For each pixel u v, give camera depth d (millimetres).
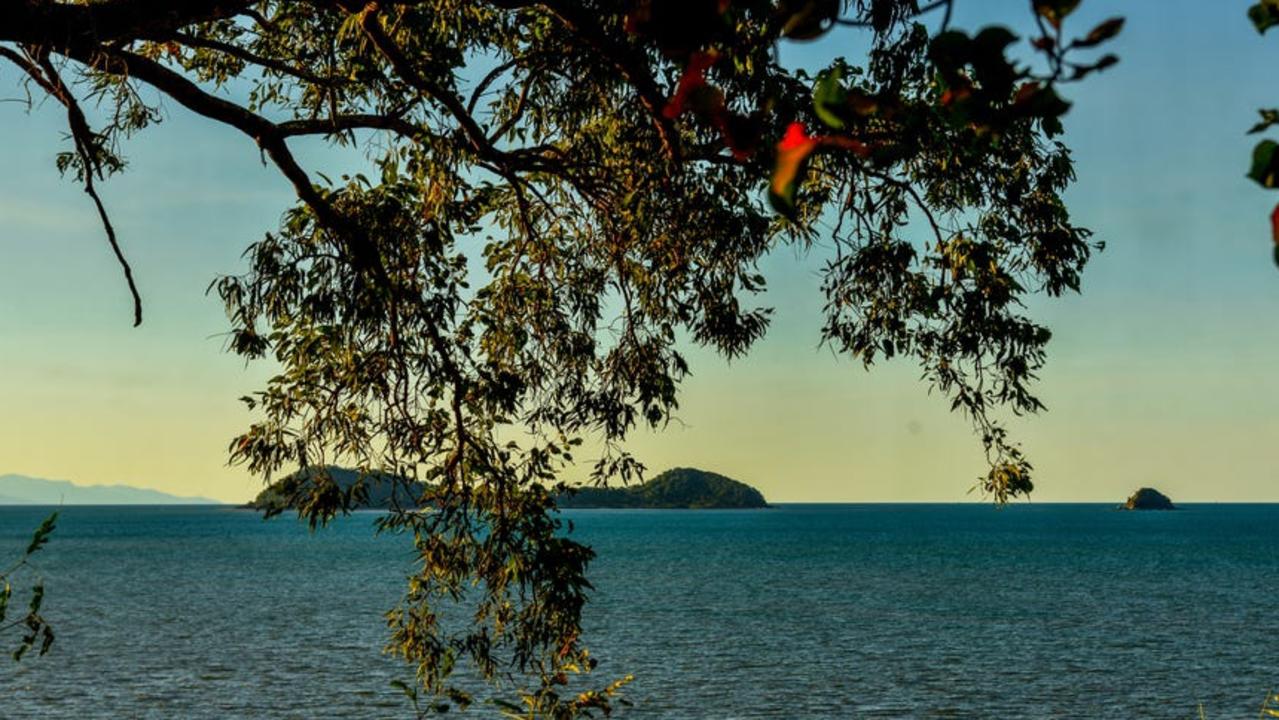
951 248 7785
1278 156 1646
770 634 50906
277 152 7453
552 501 8750
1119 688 37969
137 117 8711
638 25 1816
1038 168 7785
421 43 8102
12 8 6133
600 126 8508
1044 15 1691
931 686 38125
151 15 6414
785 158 1655
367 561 107625
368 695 35719
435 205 8281
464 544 8789
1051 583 81125
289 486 8305
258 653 44844
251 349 7914
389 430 8359
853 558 113750
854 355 8344
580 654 8805
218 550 130375
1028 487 8023
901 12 6742
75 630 51906
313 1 7074
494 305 9406
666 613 59312
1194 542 153375
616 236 8938
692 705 34250
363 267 7617
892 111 1910
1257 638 50281
